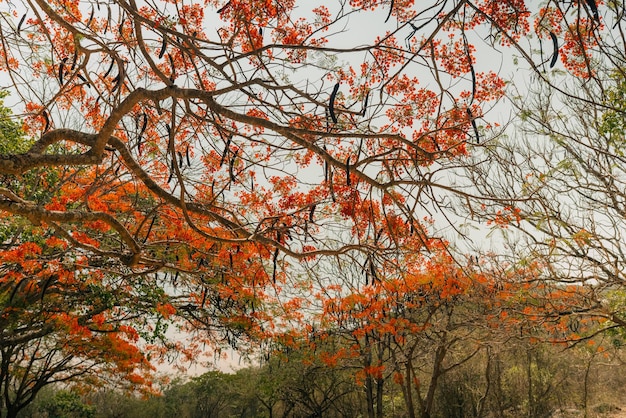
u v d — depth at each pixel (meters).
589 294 9.90
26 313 11.73
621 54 7.42
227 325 14.27
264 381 23.14
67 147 10.16
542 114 9.98
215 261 8.73
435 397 24.64
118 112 4.17
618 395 22.42
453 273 13.59
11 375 17.83
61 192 9.55
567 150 9.26
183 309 14.30
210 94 4.04
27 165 4.10
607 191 9.14
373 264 4.80
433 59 3.60
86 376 17.16
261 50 4.18
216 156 8.22
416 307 15.91
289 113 4.68
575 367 21.55
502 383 23.11
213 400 31.75
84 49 4.61
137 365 15.46
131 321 14.09
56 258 9.52
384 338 19.28
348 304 15.63
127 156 4.54
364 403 26.73
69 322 11.90
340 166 3.97
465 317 15.08
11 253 8.89
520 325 11.83
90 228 9.59
